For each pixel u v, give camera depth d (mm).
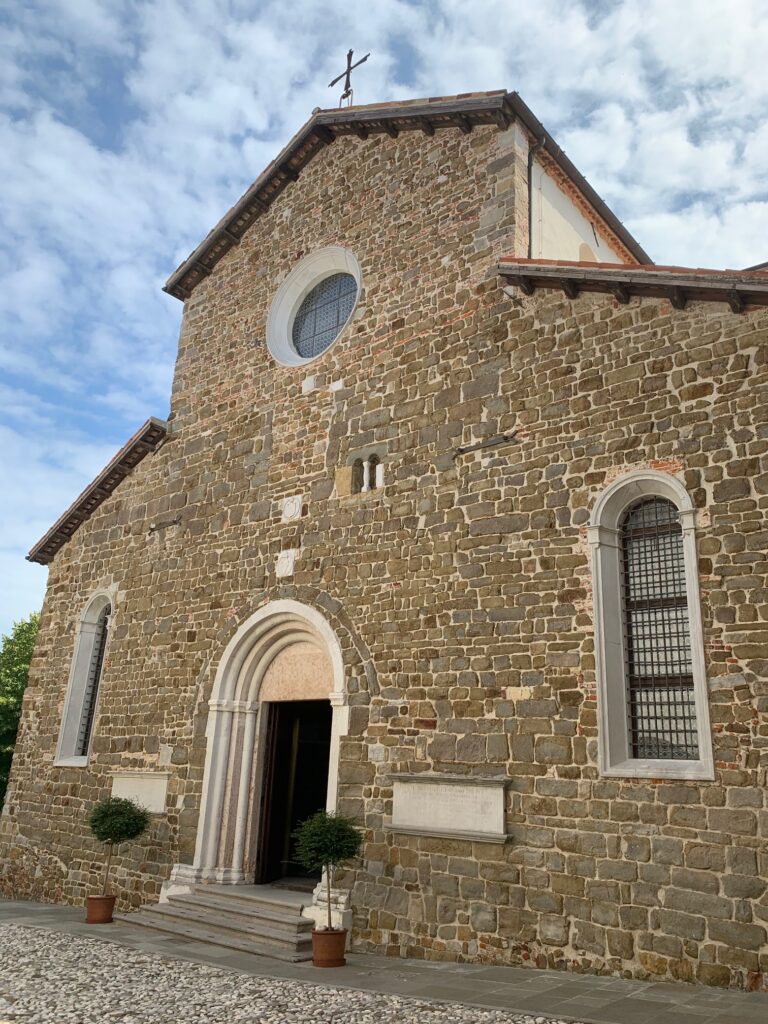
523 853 8781
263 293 15008
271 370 14133
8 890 15391
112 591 15734
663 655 8797
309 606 11859
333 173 14398
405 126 13188
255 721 12812
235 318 15352
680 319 9219
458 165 12320
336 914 9922
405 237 12672
